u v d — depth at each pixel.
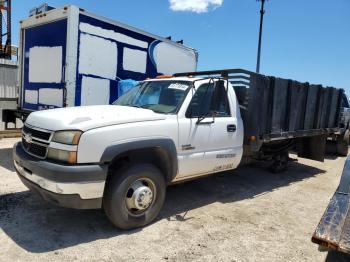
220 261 3.52
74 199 3.52
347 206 3.23
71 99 6.73
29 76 7.89
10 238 3.72
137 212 4.08
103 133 3.62
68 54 6.61
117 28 7.55
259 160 7.06
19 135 10.23
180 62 9.76
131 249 3.64
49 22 7.13
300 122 6.98
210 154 4.84
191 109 4.61
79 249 3.58
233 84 5.65
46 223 4.15
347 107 10.75
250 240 4.05
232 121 5.21
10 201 4.82
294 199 5.82
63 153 3.51
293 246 3.97
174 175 4.40
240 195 5.85
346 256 3.77
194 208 5.03
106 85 7.43
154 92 5.00
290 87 6.40
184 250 3.70
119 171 3.87
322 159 7.99
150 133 4.02
